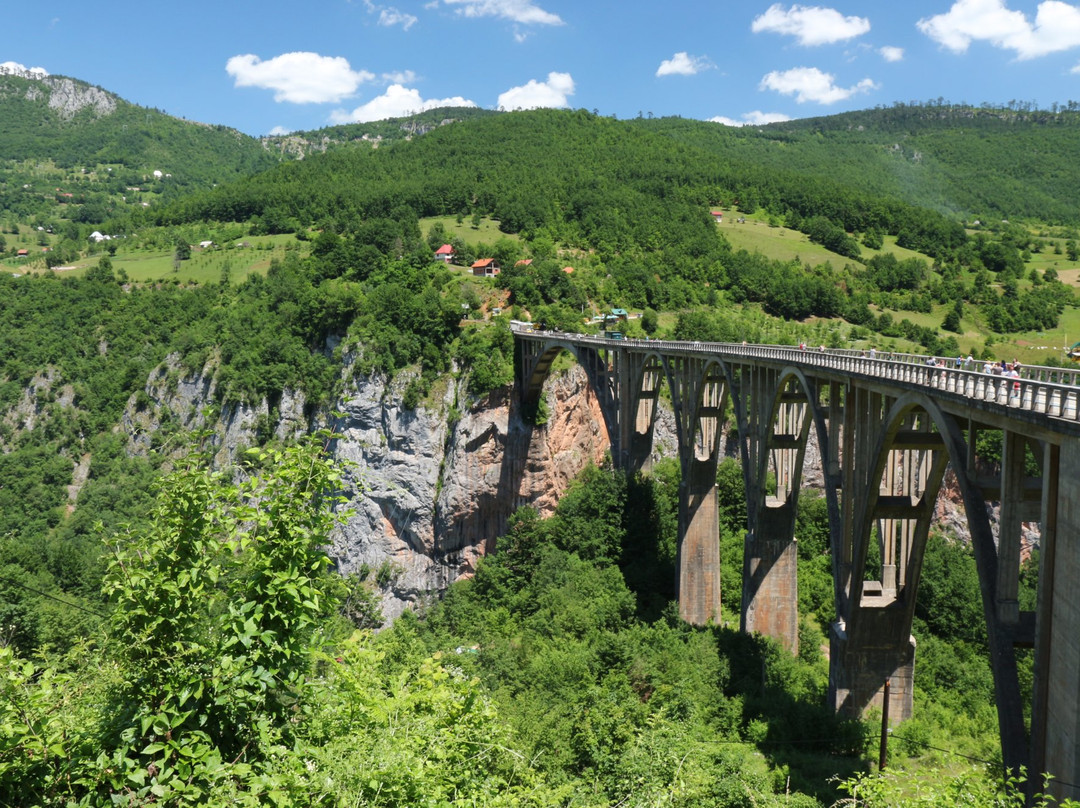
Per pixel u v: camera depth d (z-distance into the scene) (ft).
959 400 73.97
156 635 34.68
